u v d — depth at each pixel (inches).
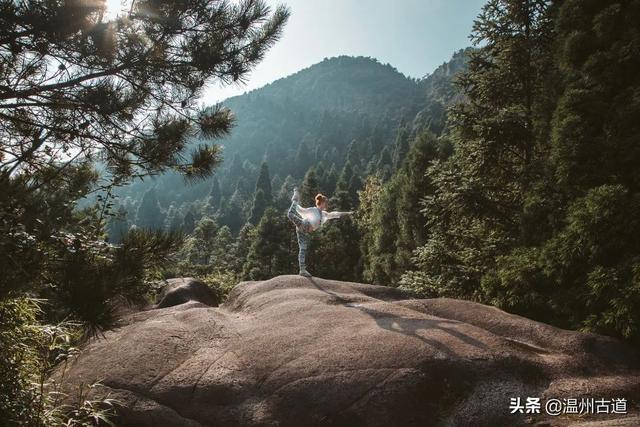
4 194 138.7
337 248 1686.8
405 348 214.1
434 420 186.1
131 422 210.1
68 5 162.2
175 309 341.4
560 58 358.0
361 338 229.8
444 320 255.4
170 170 248.1
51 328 180.5
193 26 211.3
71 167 227.0
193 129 246.7
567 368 208.5
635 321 234.5
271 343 241.0
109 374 229.6
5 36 169.2
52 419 178.7
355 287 354.0
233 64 221.9
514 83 494.6
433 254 520.1
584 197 283.9
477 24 503.8
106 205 205.0
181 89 223.5
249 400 207.3
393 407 188.5
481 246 481.4
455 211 482.6
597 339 232.8
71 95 198.4
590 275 260.8
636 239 260.2
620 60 300.7
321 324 257.4
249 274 1710.1
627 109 288.5
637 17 309.3
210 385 216.7
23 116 216.8
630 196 275.0
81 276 138.6
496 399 189.6
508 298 335.9
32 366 188.4
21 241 134.4
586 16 341.4
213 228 2452.0
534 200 347.6
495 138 448.5
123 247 157.6
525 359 208.4
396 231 1213.1
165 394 216.5
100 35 178.7
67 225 155.0
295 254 1720.0
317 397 197.6
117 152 235.6
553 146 325.1
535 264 311.0
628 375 208.1
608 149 292.4
